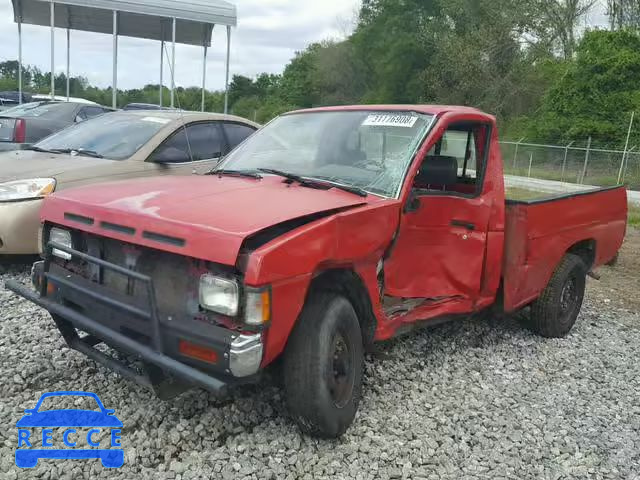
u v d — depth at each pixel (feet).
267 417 12.21
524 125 120.37
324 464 10.92
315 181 13.53
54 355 14.30
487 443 12.19
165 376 10.90
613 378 16.17
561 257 18.34
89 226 11.29
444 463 11.32
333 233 10.87
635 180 81.35
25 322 16.29
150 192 12.12
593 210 19.85
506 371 15.93
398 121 14.60
